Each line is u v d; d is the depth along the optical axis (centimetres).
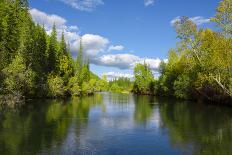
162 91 11794
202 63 5441
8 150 2139
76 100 7706
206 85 6631
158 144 2425
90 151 2167
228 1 4631
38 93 7125
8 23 6794
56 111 4550
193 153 2164
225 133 2911
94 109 5209
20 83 5681
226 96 6066
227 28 4775
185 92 8556
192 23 5347
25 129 2930
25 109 4666
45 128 3017
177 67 8938
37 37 7881
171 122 3638
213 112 4881
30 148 2203
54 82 7956
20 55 6312
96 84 17375
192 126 3344
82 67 13538
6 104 5266
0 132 2758
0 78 5438
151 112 4844
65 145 2322
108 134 2811
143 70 14838
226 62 4888
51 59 8806
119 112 4784
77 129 3023
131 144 2417
